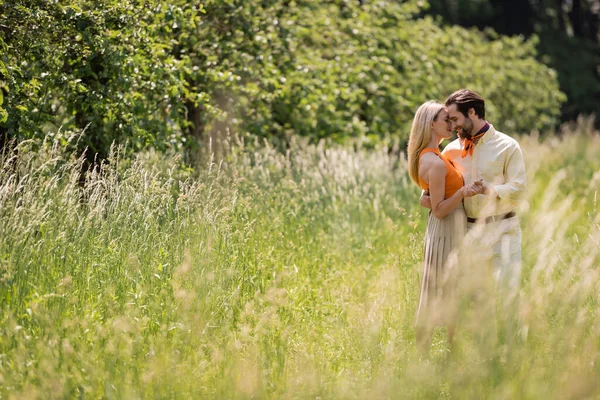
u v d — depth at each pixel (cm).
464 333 534
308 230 1073
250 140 1242
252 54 1194
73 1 837
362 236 1115
